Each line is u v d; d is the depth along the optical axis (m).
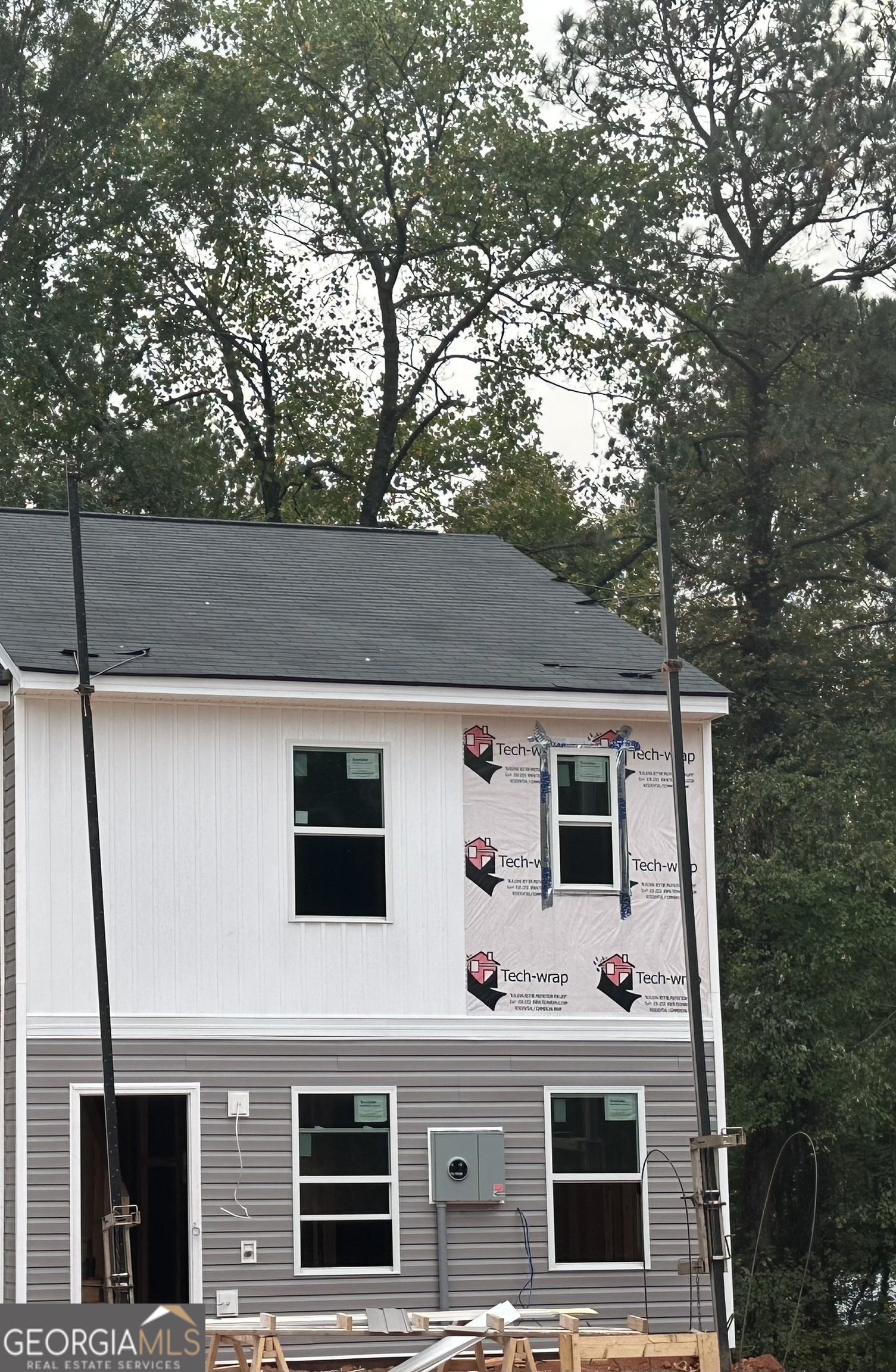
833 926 29.33
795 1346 28.89
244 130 41.44
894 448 30.11
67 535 23.06
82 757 19.14
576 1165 20.02
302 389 43.53
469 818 20.44
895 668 32.84
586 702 20.67
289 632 20.98
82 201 39.75
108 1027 15.93
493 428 43.06
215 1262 18.66
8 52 37.97
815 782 29.94
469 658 21.02
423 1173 19.50
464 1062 19.86
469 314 41.97
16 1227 18.00
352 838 20.03
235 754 19.73
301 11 42.72
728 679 32.81
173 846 19.31
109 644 19.66
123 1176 21.31
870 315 31.31
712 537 33.25
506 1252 19.56
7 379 38.62
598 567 37.72
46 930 18.66
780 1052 28.62
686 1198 18.08
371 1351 18.83
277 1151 19.09
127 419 39.66
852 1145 31.27
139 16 39.31
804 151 32.50
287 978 19.47
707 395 34.44
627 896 20.78
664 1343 16.94
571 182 39.69
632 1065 20.39
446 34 42.78
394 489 43.44
